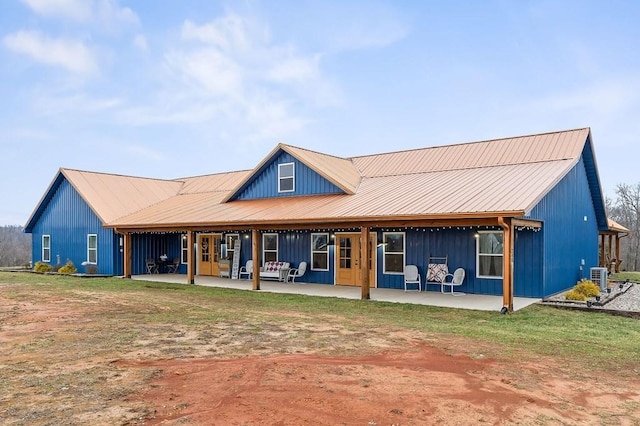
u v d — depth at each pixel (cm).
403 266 1511
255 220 1452
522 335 802
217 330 825
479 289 1366
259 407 450
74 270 2138
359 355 648
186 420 419
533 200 1049
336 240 1658
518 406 459
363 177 1783
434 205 1170
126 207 2156
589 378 557
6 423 411
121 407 450
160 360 621
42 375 554
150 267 2128
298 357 635
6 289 1498
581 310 1087
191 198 2214
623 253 3906
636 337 807
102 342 729
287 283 1692
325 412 438
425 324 902
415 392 494
